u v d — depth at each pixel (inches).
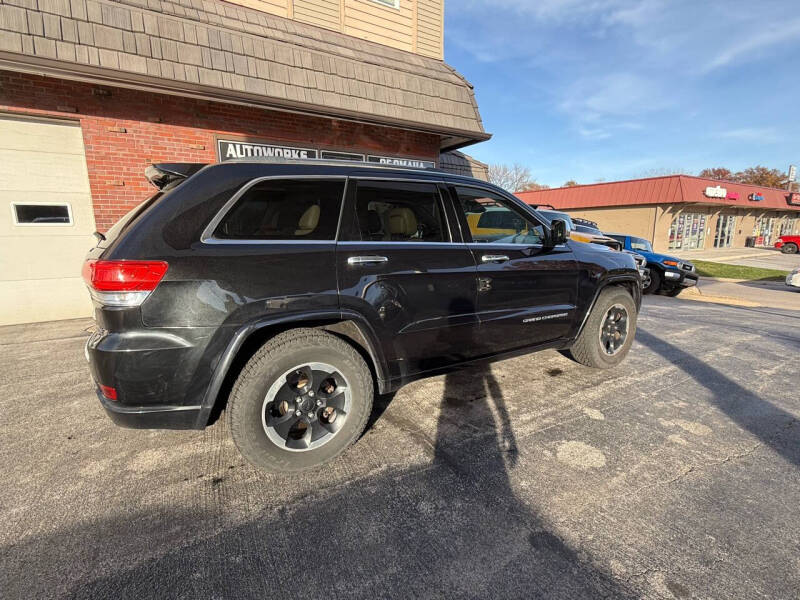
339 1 307.3
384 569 65.5
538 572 64.9
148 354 76.8
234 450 101.7
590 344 148.9
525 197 1213.1
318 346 90.4
